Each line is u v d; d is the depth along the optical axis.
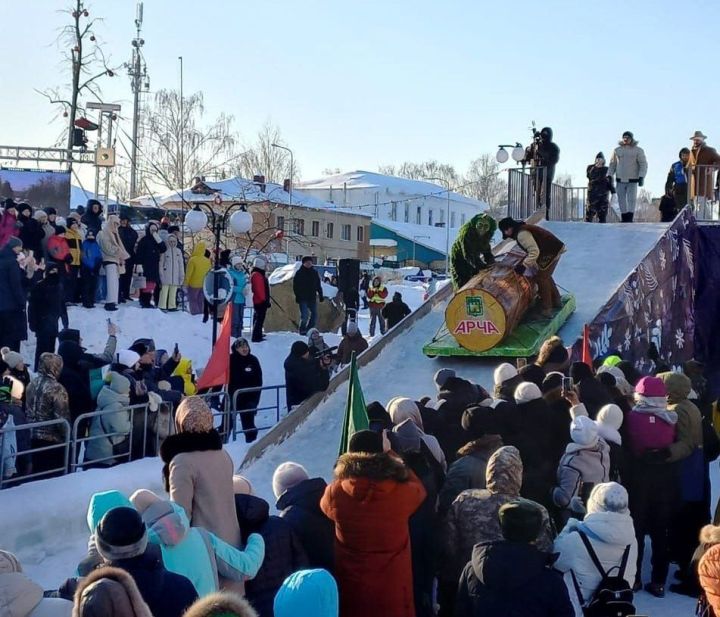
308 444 12.65
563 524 8.13
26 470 9.72
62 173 25.61
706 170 20.83
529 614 4.96
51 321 14.96
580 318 15.77
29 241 17.72
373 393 14.09
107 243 18.22
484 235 15.07
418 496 5.85
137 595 3.64
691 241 19.44
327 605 4.14
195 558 5.14
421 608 6.79
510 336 14.49
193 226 15.69
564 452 8.31
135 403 11.03
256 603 5.57
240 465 11.73
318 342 15.98
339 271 23.72
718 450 10.23
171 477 5.75
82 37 36.09
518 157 21.14
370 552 5.68
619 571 5.80
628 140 21.12
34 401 9.90
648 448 8.55
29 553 8.63
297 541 5.87
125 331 17.80
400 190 88.31
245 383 13.49
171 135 55.28
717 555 4.89
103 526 4.50
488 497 6.31
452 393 9.16
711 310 19.61
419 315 16.59
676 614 8.12
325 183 89.38
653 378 8.79
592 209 21.39
